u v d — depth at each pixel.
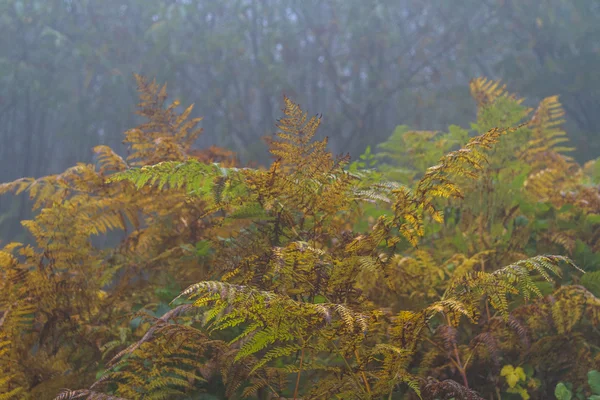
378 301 2.13
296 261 1.59
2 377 1.88
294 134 1.82
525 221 2.48
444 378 1.95
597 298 2.00
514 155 2.67
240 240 1.87
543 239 2.50
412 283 2.13
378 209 2.64
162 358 1.74
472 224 2.52
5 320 1.94
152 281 2.36
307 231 1.86
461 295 1.61
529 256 2.45
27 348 2.06
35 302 2.09
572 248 2.40
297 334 1.54
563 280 2.36
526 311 1.96
